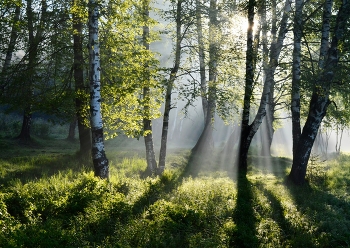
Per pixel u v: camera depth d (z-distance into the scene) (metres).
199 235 8.55
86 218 8.92
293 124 19.92
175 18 17.31
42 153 23.73
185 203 11.11
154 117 17.27
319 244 9.42
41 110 17.59
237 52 17.70
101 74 16.23
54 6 16.97
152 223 9.00
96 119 13.73
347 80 16.86
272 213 11.43
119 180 13.96
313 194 15.16
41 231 7.54
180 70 18.28
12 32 17.66
